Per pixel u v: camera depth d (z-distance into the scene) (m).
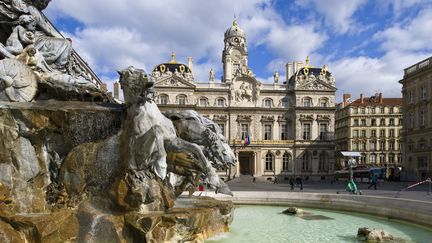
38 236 7.88
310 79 76.19
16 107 10.07
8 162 9.59
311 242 11.32
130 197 8.98
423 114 58.75
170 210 9.95
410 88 62.81
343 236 12.24
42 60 13.28
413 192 30.72
